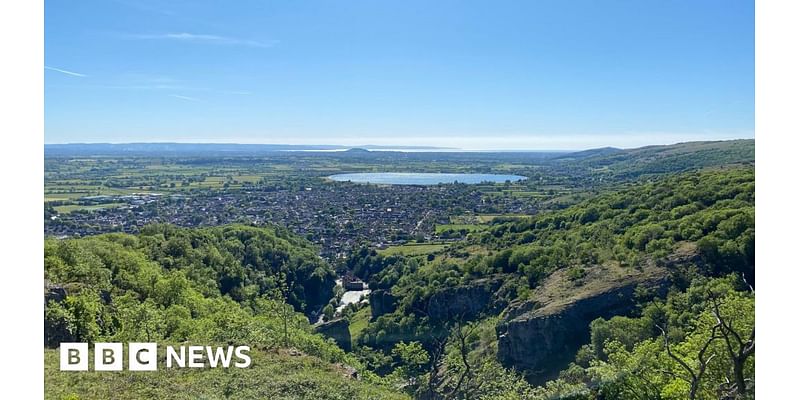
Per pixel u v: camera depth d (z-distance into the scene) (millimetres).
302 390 18297
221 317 26750
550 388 21219
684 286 26312
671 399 17625
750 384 14156
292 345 24062
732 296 18312
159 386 16828
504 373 22625
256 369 19203
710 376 16688
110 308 25547
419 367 23312
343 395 18797
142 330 24203
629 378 19141
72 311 20859
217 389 17281
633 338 24078
